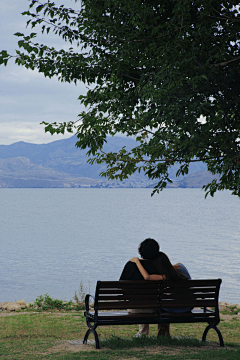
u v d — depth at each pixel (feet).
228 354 17.49
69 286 71.51
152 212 424.87
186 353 17.83
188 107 19.40
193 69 20.44
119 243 155.12
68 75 24.20
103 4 23.44
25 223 273.33
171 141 20.89
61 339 23.66
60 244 152.15
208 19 21.29
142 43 22.91
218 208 551.18
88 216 353.51
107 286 18.63
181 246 142.41
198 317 19.89
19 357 17.79
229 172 21.21
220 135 21.50
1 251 130.31
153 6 23.25
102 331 27.04
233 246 142.00
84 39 24.04
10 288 69.67
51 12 22.79
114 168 22.40
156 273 19.26
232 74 21.03
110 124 23.02
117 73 23.73
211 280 19.69
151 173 21.90
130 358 16.89
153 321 19.34
